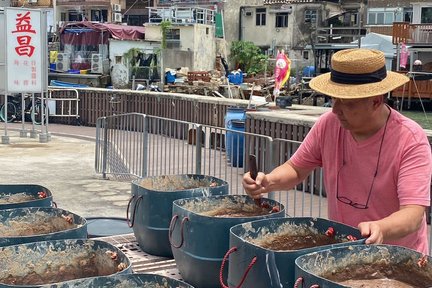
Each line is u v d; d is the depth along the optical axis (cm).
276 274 252
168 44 3697
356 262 247
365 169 265
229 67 4191
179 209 363
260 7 4381
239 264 268
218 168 730
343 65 251
